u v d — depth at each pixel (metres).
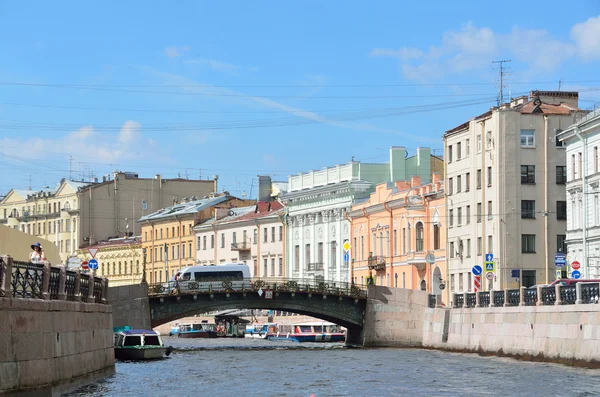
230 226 139.00
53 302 37.09
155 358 71.50
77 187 163.50
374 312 88.69
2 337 31.45
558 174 91.75
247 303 89.00
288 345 96.44
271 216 130.62
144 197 164.12
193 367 62.31
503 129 91.00
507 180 90.69
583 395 42.72
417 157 117.81
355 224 115.62
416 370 57.91
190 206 150.62
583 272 79.19
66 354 39.03
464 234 96.06
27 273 34.97
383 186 110.06
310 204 124.12
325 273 120.81
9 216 181.62
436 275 100.88
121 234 163.12
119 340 72.06
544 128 91.69
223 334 128.00
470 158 95.19
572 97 96.75
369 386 48.72
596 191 76.69
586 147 78.94
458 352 75.88
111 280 160.00
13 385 32.22
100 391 42.94
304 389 47.47
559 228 91.31
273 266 130.75
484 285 91.75
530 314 62.50
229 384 49.94
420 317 87.25
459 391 45.78
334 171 120.56
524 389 45.56
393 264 107.12
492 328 69.31
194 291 87.12
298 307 89.00
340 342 107.50
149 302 86.50
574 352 56.09
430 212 102.25
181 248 148.62
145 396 42.22
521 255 90.44
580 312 55.53
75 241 162.12
